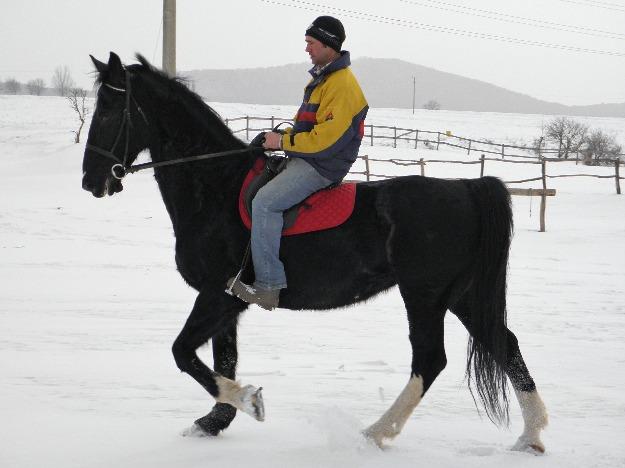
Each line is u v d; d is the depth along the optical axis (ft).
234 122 154.40
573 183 89.97
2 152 112.47
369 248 15.43
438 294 15.44
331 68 15.30
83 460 13.93
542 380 21.09
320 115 15.28
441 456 14.58
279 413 17.54
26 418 16.33
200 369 14.83
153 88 15.94
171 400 18.34
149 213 59.31
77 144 110.11
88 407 17.46
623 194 78.38
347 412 17.74
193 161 15.83
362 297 15.90
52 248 43.29
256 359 22.86
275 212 15.08
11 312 28.27
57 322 26.91
